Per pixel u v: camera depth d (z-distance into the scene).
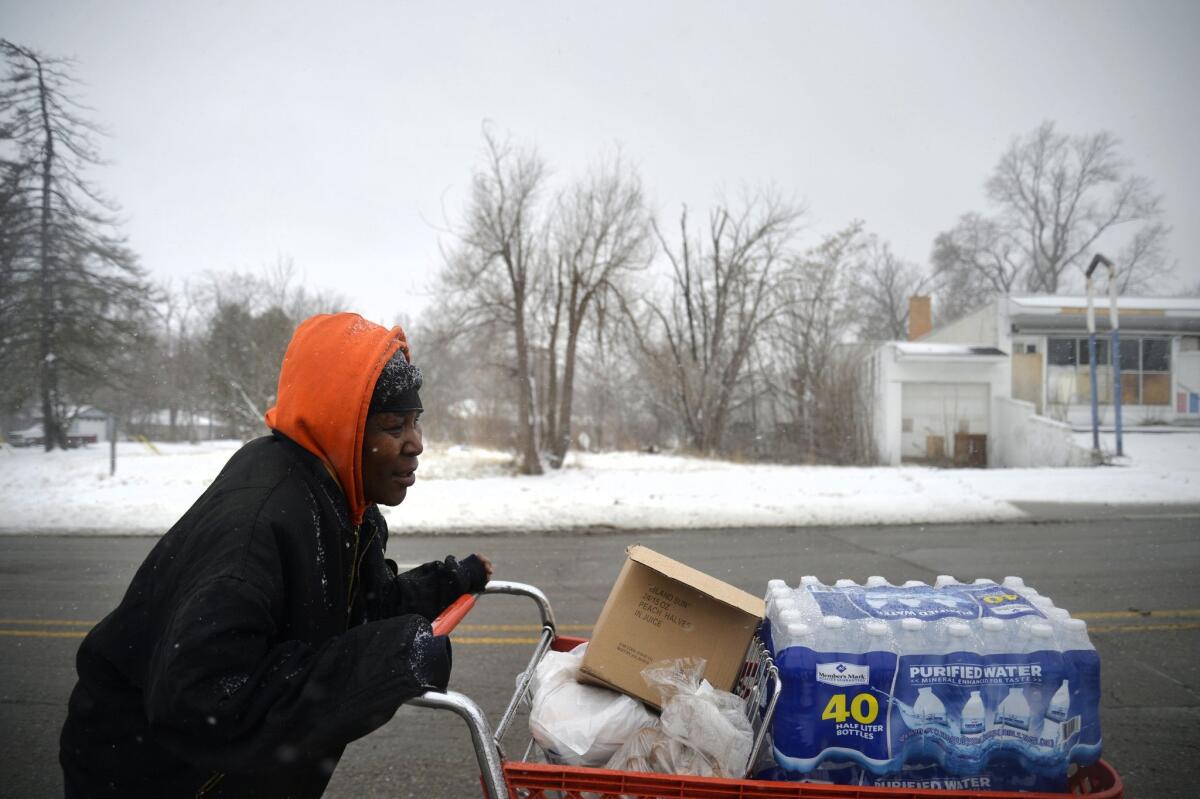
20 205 26.81
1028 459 24.59
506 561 9.09
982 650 2.23
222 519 1.61
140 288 28.97
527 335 18.62
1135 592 7.54
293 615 1.66
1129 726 4.51
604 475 17.80
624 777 1.91
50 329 27.39
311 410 1.75
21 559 9.53
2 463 21.70
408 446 1.88
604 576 8.28
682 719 2.14
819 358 28.28
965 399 26.77
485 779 1.60
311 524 1.70
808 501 13.23
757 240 28.44
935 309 57.56
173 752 1.49
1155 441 23.98
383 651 1.50
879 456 26.42
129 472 18.64
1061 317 27.19
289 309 37.22
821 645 2.23
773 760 2.25
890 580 8.00
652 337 28.70
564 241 18.64
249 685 1.45
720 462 22.06
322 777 1.88
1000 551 9.56
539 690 2.37
